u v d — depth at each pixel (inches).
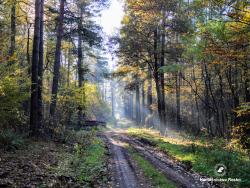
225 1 471.5
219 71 1017.5
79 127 1275.8
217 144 751.7
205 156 629.9
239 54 523.2
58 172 429.7
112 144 962.7
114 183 448.5
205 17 561.3
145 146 924.0
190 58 940.0
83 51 1579.7
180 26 1042.7
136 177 489.7
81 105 1015.6
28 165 439.8
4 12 789.2
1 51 560.7
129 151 799.1
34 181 374.6
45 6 975.6
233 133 764.6
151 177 488.4
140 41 1172.5
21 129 693.3
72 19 1030.4
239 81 1018.7
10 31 850.8
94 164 534.0
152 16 1091.3
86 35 1065.5
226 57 538.3
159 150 811.4
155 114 1764.3
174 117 1865.2
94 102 2497.5
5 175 372.5
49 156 543.5
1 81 482.6
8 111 518.0
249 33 489.7
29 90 655.8
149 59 1275.8
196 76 1493.6
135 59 1238.3
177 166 589.0
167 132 1269.7
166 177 491.8
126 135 1380.4
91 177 453.4
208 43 530.0
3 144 529.3
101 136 1229.1
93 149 722.2
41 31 750.5
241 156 615.2
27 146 590.9
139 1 1088.2
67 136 788.0
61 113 932.0
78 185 400.8
